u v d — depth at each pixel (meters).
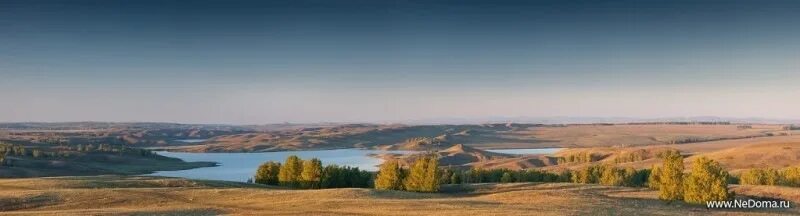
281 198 73.12
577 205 65.62
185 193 78.12
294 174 112.94
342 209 62.97
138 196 74.75
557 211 59.03
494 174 144.38
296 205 66.81
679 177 75.94
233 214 60.38
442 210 60.19
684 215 61.09
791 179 126.25
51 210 66.25
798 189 84.19
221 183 104.38
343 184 116.69
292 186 112.62
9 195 72.00
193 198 74.25
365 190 81.69
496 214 56.19
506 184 105.19
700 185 72.31
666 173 76.81
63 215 57.50
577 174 144.12
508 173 139.38
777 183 127.94
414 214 57.47
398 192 82.75
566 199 71.25
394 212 59.84
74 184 91.94
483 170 147.12
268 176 119.06
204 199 73.50
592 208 63.22
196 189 82.69
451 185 109.12
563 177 144.75
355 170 122.12
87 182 94.19
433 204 65.25
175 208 65.12
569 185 98.94
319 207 64.75
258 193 78.12
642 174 151.38
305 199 71.81
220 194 77.44
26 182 93.88
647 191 89.38
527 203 67.38
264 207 66.25
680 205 71.75
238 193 78.19
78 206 68.88
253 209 64.75
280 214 59.94
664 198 76.69
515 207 62.53
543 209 60.81
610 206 66.06
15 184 91.62
